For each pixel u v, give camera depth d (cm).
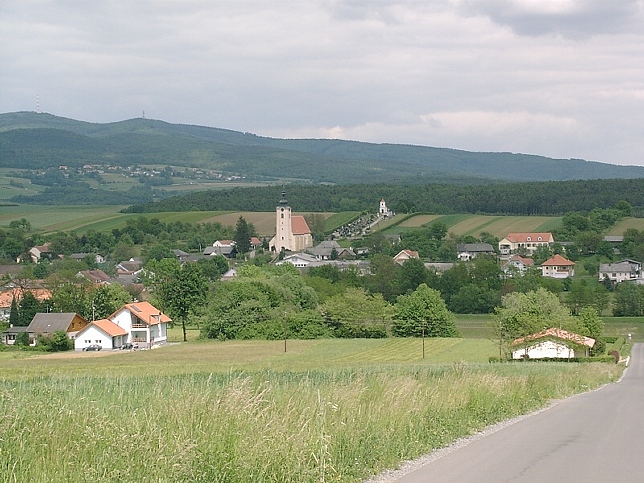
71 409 1315
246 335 9294
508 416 2112
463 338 9300
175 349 8062
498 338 7281
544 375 3388
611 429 1847
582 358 6712
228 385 1571
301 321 9406
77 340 8675
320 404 1476
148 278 13888
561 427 1886
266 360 6694
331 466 1180
